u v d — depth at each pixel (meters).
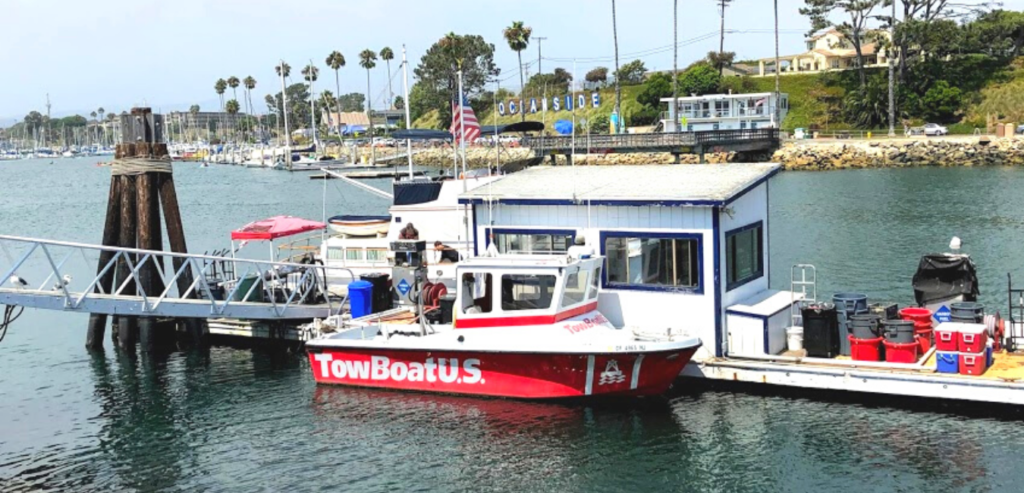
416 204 25.25
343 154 121.81
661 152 80.56
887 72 108.06
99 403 20.09
